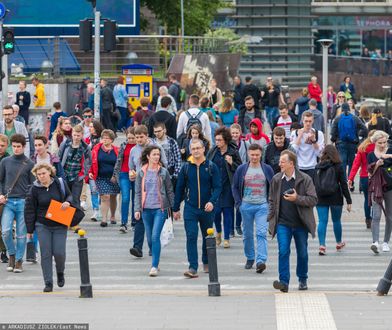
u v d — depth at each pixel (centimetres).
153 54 10844
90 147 5119
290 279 4047
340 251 4644
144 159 4131
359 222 5478
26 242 4341
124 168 5031
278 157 4772
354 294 3612
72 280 4031
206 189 4028
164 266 4319
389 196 4553
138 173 4138
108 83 10194
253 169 4162
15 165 4109
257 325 3108
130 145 5012
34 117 8612
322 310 3306
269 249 4672
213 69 11056
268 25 12650
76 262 4397
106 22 6400
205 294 3647
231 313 3278
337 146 6225
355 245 4803
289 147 4797
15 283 3975
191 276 4069
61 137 5453
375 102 11219
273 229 3694
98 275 4134
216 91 7994
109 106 8619
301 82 12925
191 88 10819
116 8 10938
